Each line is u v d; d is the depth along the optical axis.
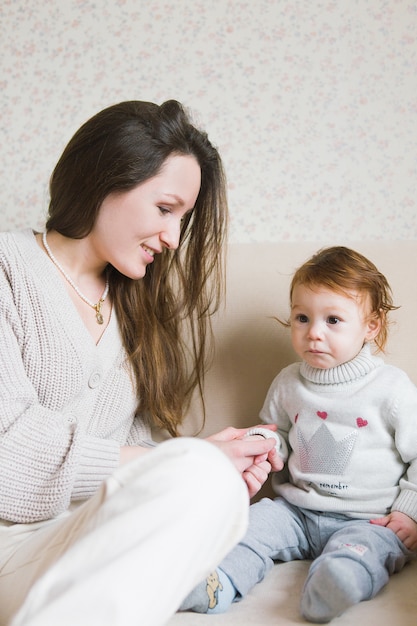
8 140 1.75
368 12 1.71
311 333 1.30
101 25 1.74
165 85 1.74
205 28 1.73
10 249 1.19
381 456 1.28
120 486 0.80
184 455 0.78
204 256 1.38
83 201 1.18
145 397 1.35
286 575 1.21
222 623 1.01
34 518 1.05
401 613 1.02
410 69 1.71
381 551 1.12
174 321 1.42
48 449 1.05
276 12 1.72
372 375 1.32
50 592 0.72
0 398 1.07
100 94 1.74
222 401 1.48
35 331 1.15
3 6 1.75
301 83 1.72
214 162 1.29
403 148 1.71
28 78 1.75
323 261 1.34
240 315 1.50
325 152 1.72
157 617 0.75
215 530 0.78
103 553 0.73
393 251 1.50
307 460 1.33
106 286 1.31
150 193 1.16
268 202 1.73
